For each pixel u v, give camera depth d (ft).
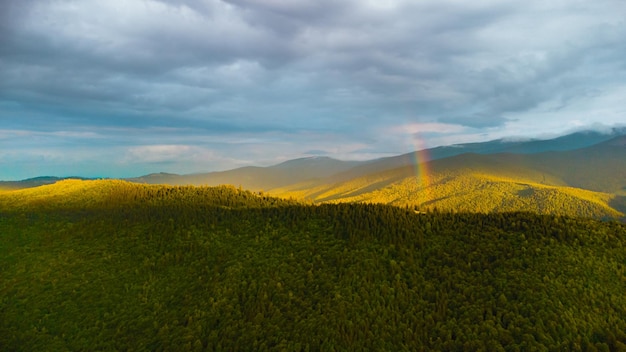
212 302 344.28
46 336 332.39
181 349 302.04
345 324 300.81
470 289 314.14
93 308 358.64
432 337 286.05
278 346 288.51
